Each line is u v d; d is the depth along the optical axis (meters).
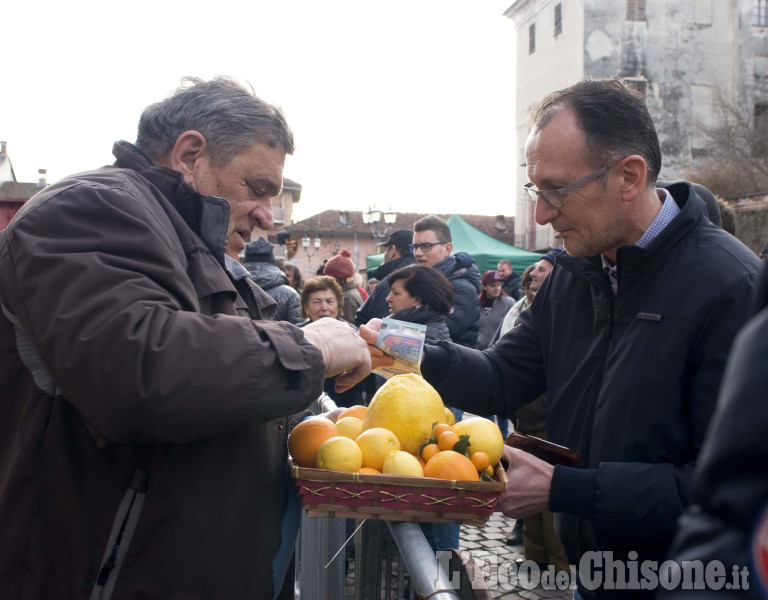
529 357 2.03
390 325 1.78
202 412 1.14
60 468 1.25
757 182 23.34
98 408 1.12
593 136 1.58
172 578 1.26
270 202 1.57
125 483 1.27
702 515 0.61
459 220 17.16
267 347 1.22
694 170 26.27
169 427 1.13
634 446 1.53
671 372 1.49
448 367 1.97
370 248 47.28
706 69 29.30
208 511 1.29
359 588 2.01
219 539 1.30
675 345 1.49
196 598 1.28
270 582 1.43
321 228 46.81
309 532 2.53
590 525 1.69
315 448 1.43
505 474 1.46
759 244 17.11
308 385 1.26
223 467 1.32
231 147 1.47
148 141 1.52
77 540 1.25
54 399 1.27
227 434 1.34
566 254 1.79
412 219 48.50
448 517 1.29
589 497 1.48
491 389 2.00
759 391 0.57
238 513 1.34
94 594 1.25
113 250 1.20
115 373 1.10
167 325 1.15
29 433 1.26
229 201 1.51
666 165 29.08
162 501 1.26
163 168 1.44
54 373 1.16
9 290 1.21
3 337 1.28
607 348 1.66
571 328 1.81
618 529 1.47
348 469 1.32
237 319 1.24
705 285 1.48
